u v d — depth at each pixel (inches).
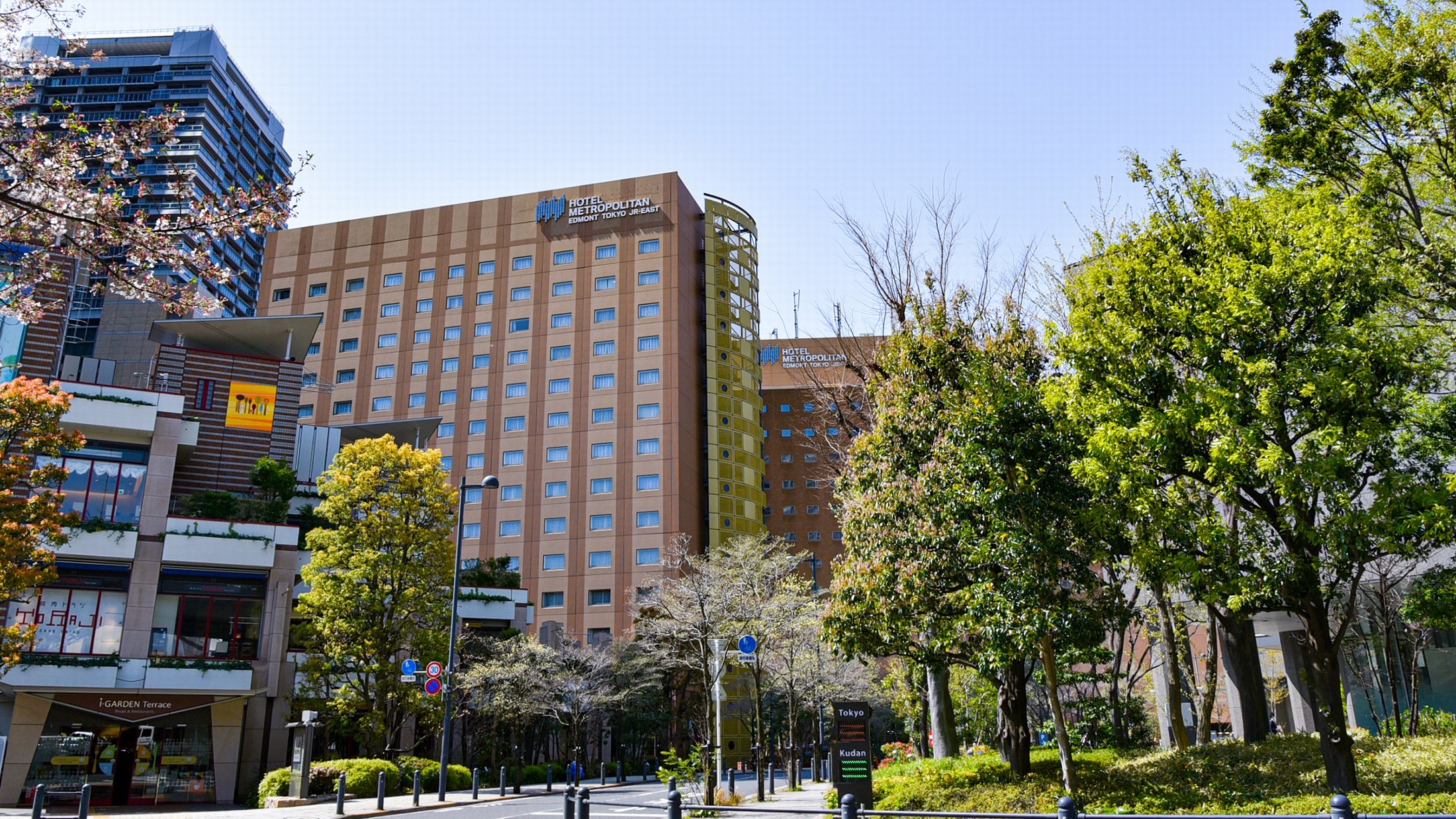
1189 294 569.3
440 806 1003.9
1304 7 629.0
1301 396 505.7
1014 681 729.6
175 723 1301.7
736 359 3535.9
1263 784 587.2
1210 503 577.3
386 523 1364.4
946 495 652.7
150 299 430.3
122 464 1371.8
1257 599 595.8
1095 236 679.1
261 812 958.4
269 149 5403.5
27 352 1502.2
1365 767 591.5
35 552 901.8
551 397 3228.3
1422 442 541.3
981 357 692.7
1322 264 508.7
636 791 1397.6
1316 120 619.5
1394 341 520.7
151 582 1330.0
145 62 4884.4
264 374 1772.9
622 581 2957.7
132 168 416.8
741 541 1798.7
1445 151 615.8
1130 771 677.3
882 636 709.9
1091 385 592.4
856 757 693.3
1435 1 613.9
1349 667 1012.5
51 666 1216.2
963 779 720.3
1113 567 692.1
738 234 3752.5
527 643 1737.2
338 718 1315.2
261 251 4820.4
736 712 2559.1
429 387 3319.4
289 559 1435.8
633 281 3331.7
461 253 3476.9
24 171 389.4
